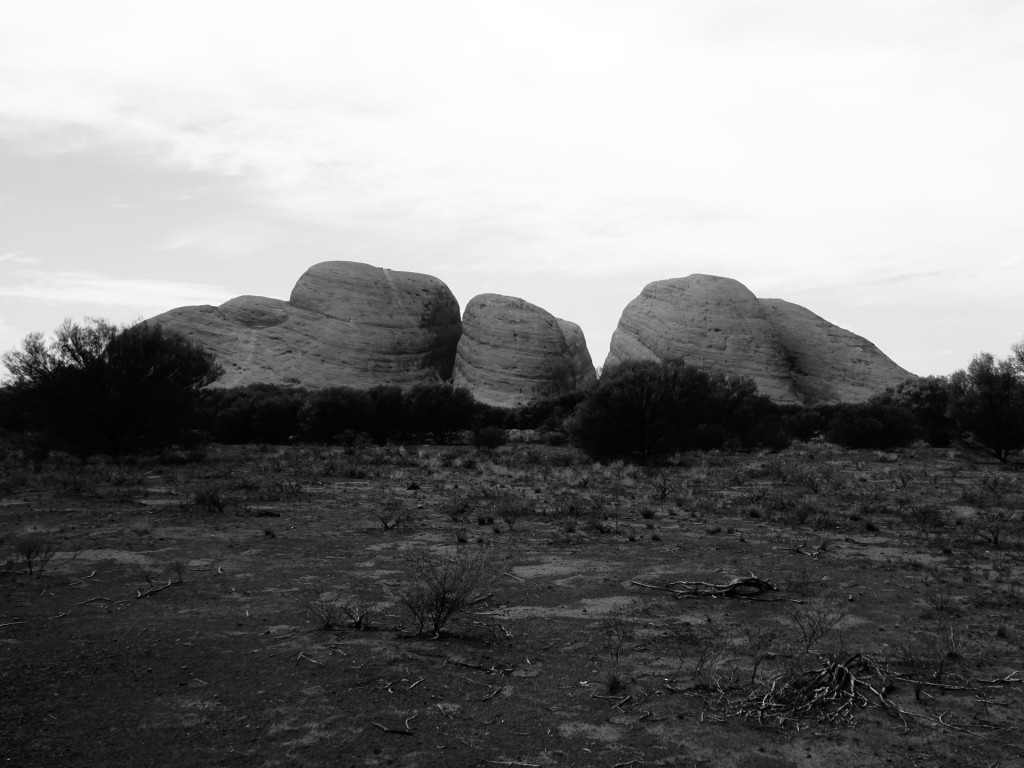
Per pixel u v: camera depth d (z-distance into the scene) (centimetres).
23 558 1066
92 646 680
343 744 493
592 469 2819
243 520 1446
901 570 1073
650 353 14050
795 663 650
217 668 627
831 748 498
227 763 465
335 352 13538
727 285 14500
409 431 5147
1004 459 3575
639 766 471
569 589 932
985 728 528
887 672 629
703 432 3647
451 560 1073
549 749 492
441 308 15025
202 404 3284
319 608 804
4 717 521
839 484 2302
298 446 4191
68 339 2856
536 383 13888
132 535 1267
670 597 896
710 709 557
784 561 1126
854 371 14050
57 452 3062
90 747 482
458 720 534
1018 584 980
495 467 2706
